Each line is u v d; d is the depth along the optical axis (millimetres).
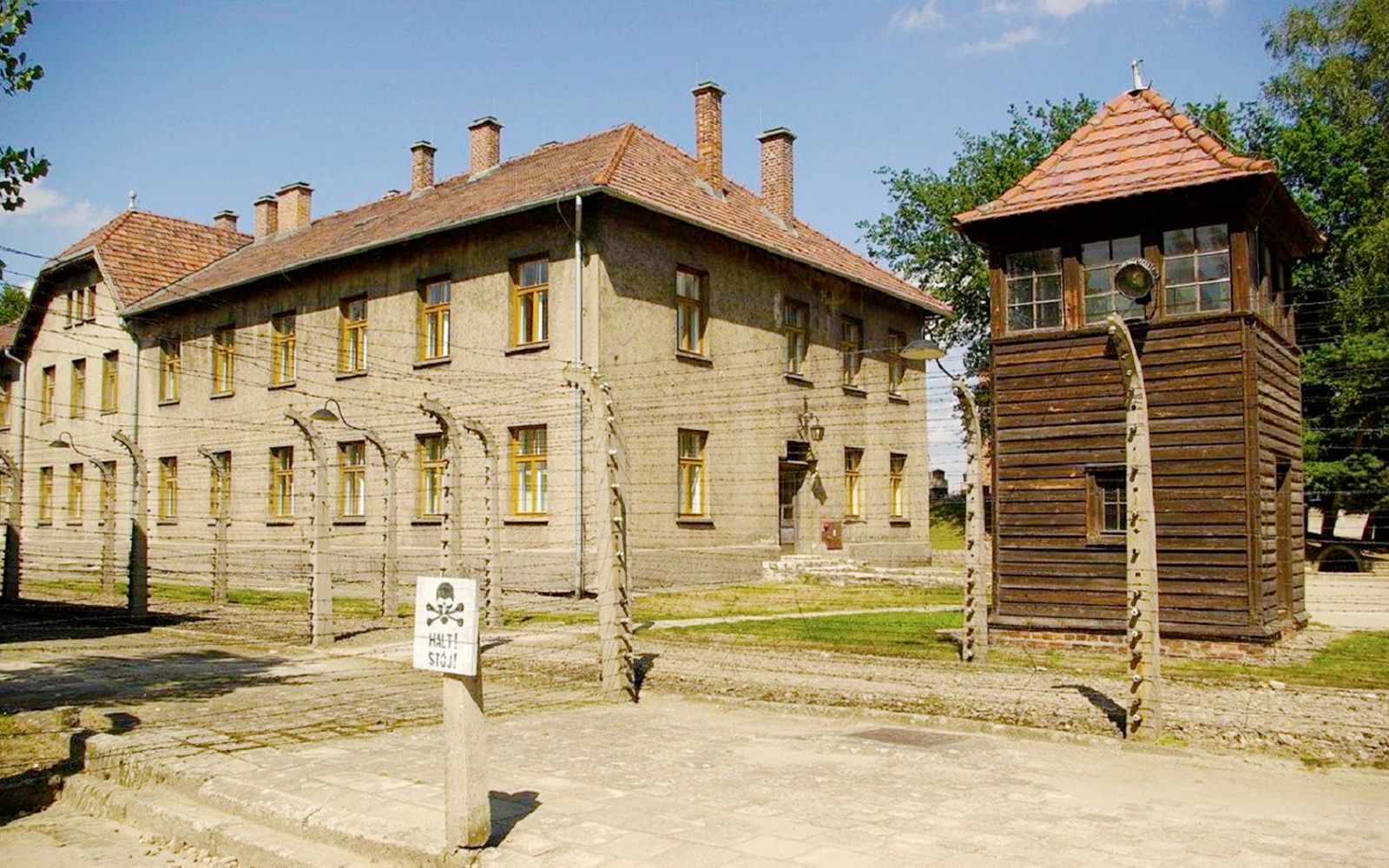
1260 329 13414
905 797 7566
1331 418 22703
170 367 31594
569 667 13664
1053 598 14016
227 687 12422
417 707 11164
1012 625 14125
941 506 41438
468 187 26188
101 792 8367
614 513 12289
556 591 20625
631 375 21359
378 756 8789
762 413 25141
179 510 30781
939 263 42562
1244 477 12773
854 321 29328
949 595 20781
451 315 23391
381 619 18312
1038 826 6797
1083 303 14133
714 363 23688
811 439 26438
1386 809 7332
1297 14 34062
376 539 24562
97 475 34000
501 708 11391
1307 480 22844
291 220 34125
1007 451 14492
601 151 23422
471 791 6301
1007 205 14609
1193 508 13086
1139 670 9391
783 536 26062
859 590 21594
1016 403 14477
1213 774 8383
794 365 26969
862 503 28797
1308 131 32594
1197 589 13008
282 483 27750
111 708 11031
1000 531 14469
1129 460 9672
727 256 24359
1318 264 30406
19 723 10297
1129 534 9664
